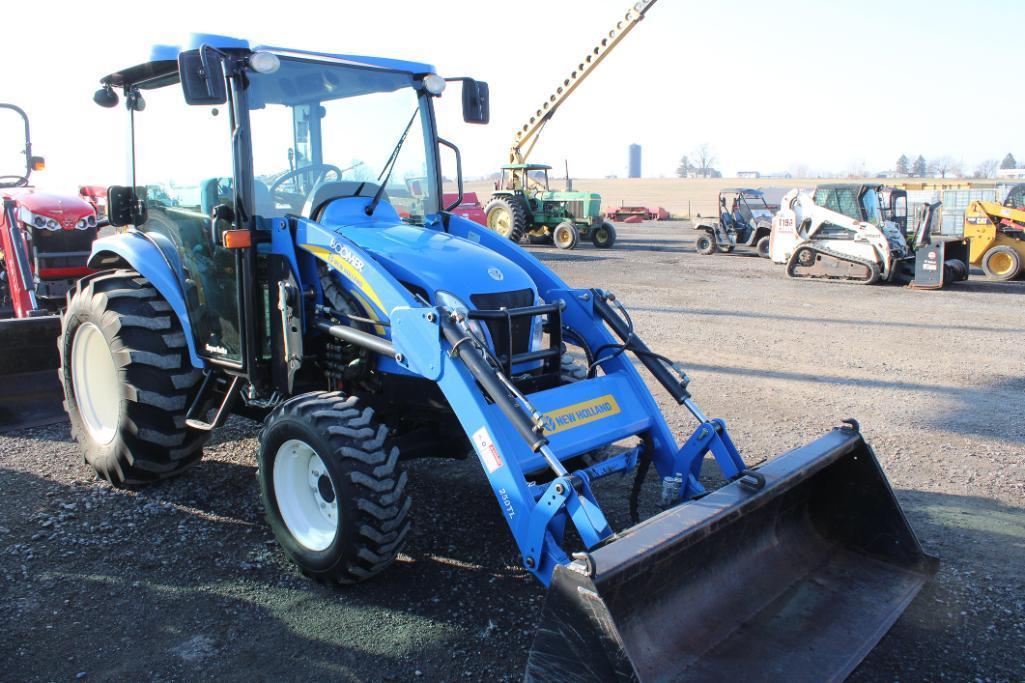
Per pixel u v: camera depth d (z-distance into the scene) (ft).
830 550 12.37
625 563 8.53
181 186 14.58
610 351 14.10
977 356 29.37
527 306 13.43
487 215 80.33
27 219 23.99
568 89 78.89
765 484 10.61
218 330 14.35
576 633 8.30
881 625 10.52
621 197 213.46
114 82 15.76
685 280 51.70
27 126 25.81
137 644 10.54
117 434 15.05
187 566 12.71
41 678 9.77
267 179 13.53
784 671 9.49
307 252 13.52
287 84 13.71
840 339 32.37
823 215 52.70
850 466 12.23
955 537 14.10
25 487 15.62
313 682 9.84
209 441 17.90
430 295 12.32
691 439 12.76
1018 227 53.16
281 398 13.78
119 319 14.69
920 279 49.16
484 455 11.04
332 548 11.64
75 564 12.64
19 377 19.24
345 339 12.82
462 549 13.50
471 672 10.12
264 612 11.41
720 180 342.64
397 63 15.14
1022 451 18.67
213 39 12.73
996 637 11.07
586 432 12.21
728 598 10.68
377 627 11.10
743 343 31.24
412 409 13.85
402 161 15.46
